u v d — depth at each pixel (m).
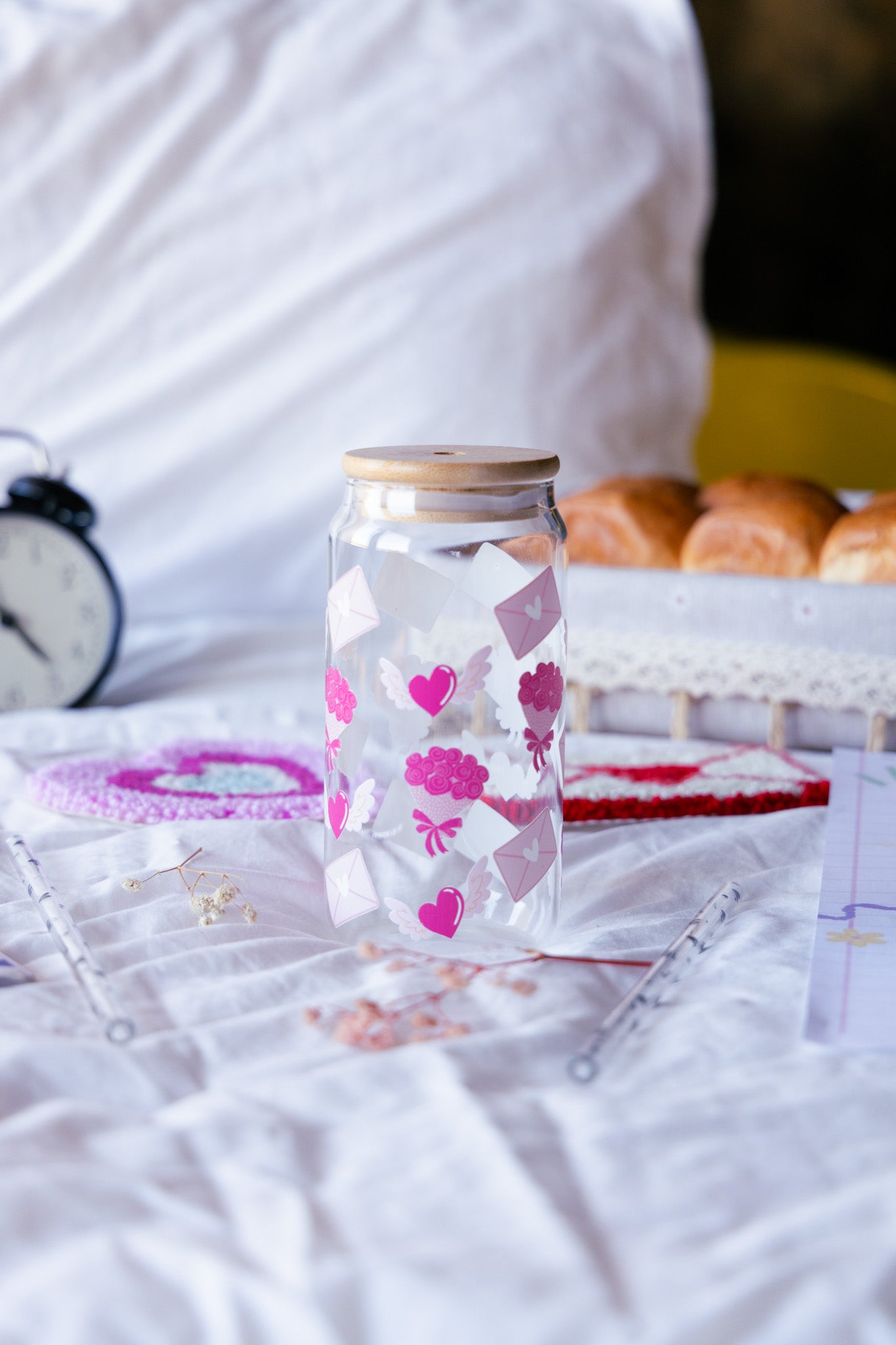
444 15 1.16
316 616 1.10
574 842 0.71
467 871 0.60
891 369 1.90
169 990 0.58
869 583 0.82
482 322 1.10
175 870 0.66
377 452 0.61
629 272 1.18
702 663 0.83
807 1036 0.55
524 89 1.15
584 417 1.14
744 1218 0.48
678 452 1.25
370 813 0.61
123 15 1.09
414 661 0.60
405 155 1.11
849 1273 0.46
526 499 0.60
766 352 1.91
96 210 1.07
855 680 0.81
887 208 1.85
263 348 1.08
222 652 1.01
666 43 1.25
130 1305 0.45
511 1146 0.50
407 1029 0.56
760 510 0.86
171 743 0.82
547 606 0.61
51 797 0.74
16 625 0.91
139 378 1.07
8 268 1.06
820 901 0.65
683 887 0.67
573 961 0.60
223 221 1.08
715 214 1.88
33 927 0.62
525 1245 0.47
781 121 1.84
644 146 1.21
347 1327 0.44
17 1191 0.48
